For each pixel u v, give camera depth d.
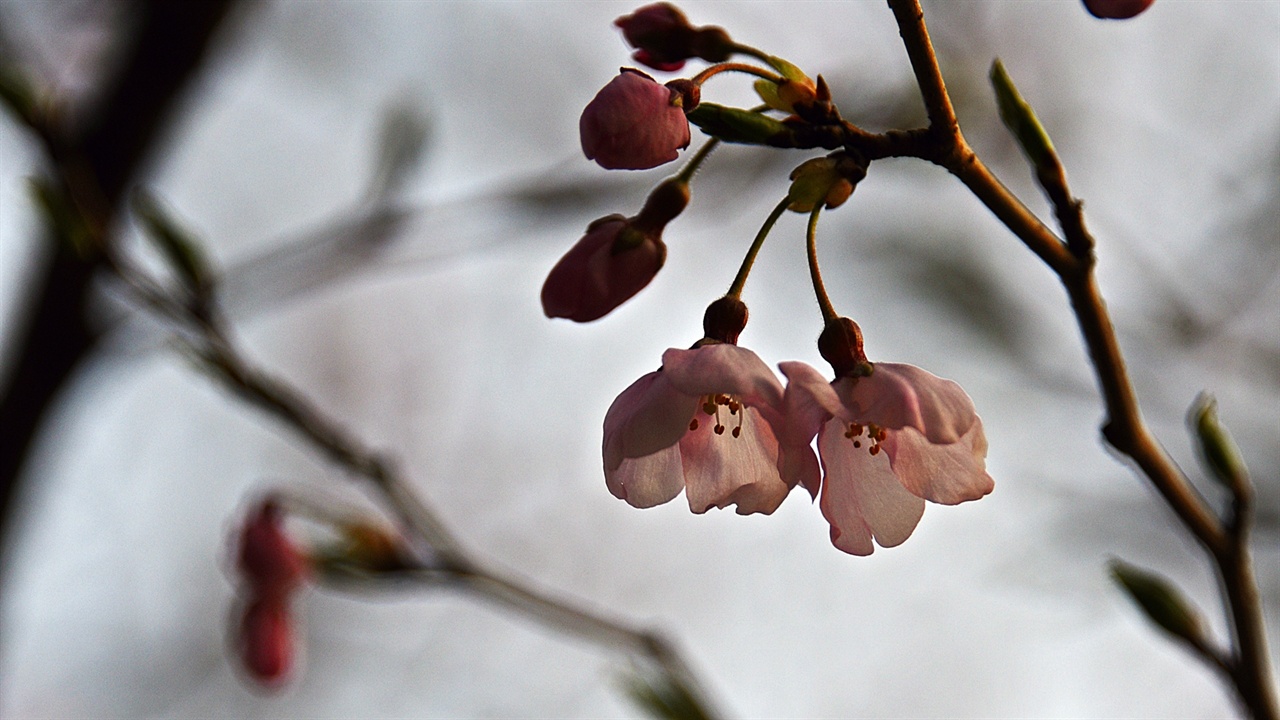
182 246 0.67
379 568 0.69
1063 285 0.58
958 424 0.56
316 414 0.68
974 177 0.57
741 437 0.58
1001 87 0.57
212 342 0.68
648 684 0.64
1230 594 0.59
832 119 0.57
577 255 0.58
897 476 0.57
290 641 0.69
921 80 0.57
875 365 0.57
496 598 0.69
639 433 0.56
